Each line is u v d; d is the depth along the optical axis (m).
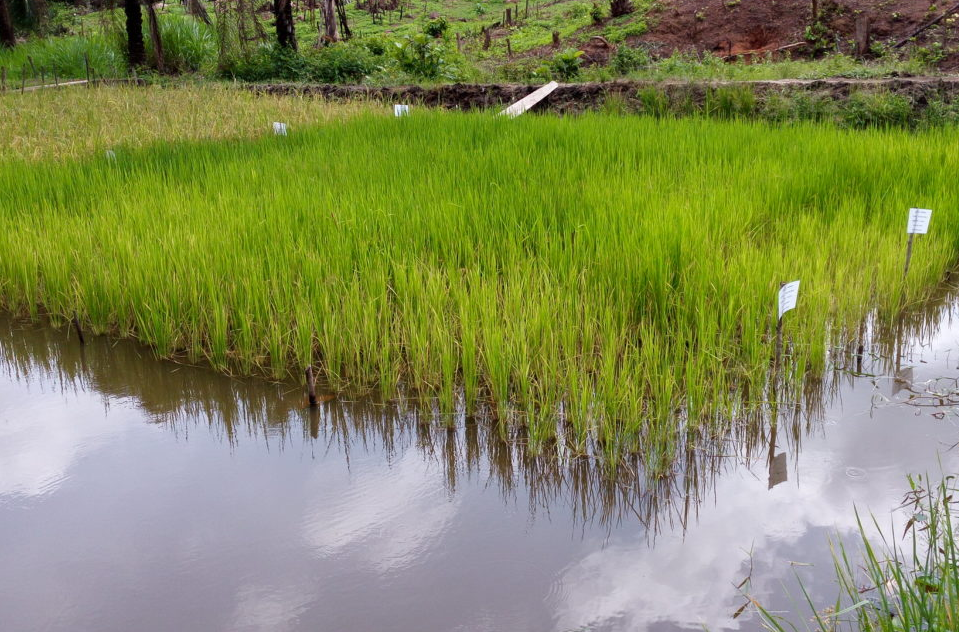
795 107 14.20
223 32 22.45
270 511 4.21
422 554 3.79
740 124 12.27
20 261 7.11
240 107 15.43
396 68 22.00
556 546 3.81
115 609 3.50
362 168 9.36
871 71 16.05
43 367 6.24
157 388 5.80
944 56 19.27
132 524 4.13
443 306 5.97
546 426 4.69
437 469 4.60
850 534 3.71
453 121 12.79
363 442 4.95
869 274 6.46
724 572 3.55
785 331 5.71
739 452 4.59
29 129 13.02
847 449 4.50
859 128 13.64
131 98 16.23
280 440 5.01
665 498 4.18
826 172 8.77
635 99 16.02
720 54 24.41
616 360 5.35
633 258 6.22
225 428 5.20
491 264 6.50
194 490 4.45
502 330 5.50
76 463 4.79
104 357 6.34
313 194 8.15
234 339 6.22
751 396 5.04
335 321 5.87
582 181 8.46
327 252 6.72
